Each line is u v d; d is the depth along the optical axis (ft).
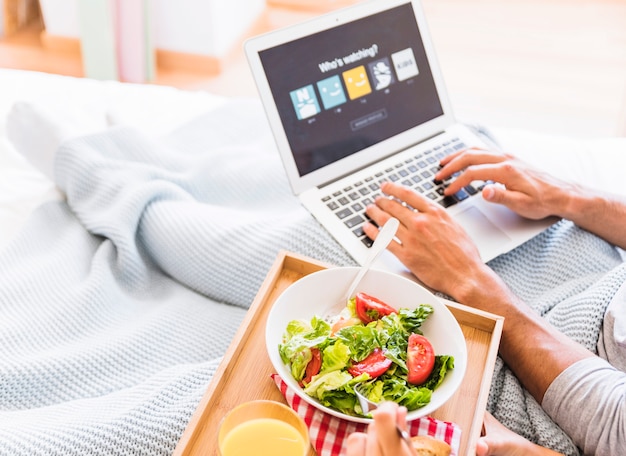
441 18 9.80
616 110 8.14
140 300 3.71
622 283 3.26
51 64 8.75
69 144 3.98
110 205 3.85
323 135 3.73
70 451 2.67
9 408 3.09
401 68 4.02
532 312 3.16
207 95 5.32
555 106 8.20
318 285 2.71
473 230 3.57
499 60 8.99
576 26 9.61
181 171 4.23
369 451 1.90
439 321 2.61
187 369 3.03
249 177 4.19
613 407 2.77
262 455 2.13
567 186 3.67
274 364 2.37
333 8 9.86
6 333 3.30
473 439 2.35
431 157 4.00
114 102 5.08
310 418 2.39
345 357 2.36
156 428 2.72
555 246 3.62
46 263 3.65
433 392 2.45
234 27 8.83
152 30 8.27
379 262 3.36
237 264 3.54
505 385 3.07
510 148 4.68
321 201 3.61
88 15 7.88
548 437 2.93
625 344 2.99
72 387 3.18
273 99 3.60
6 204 4.14
